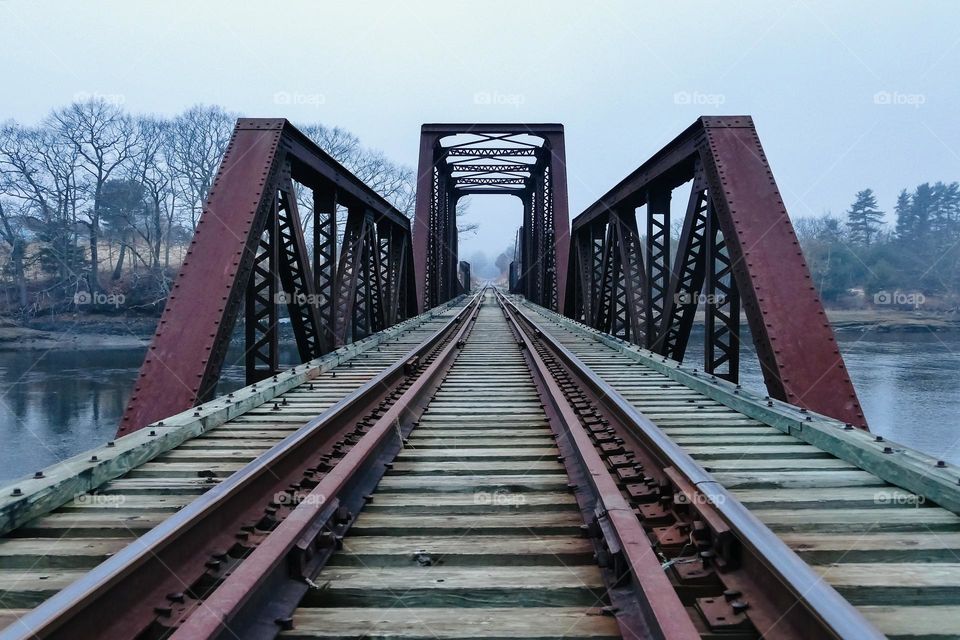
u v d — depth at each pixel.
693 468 3.57
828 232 54.19
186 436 5.29
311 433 4.57
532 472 4.54
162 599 2.54
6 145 39.41
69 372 22.16
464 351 13.24
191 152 43.84
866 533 3.29
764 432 5.50
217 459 4.77
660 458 4.12
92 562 3.07
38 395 18.06
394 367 8.50
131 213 43.81
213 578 2.84
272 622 2.39
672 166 9.45
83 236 44.19
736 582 2.64
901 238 50.97
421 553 3.09
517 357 12.13
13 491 3.49
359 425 5.81
